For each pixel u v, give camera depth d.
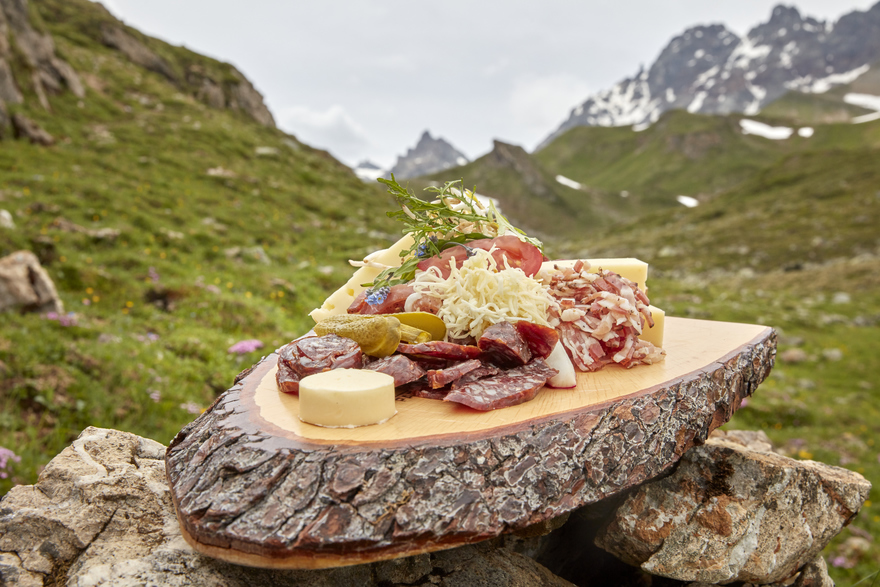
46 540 1.58
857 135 155.00
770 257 48.25
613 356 2.09
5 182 14.58
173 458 1.58
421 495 1.29
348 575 1.67
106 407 5.22
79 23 41.72
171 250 12.95
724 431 3.37
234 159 30.72
